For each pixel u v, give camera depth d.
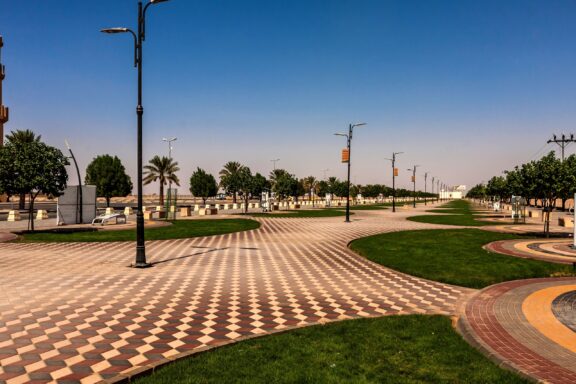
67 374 5.55
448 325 7.82
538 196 21.70
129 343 6.79
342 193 91.06
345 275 13.17
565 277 12.80
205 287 11.10
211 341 6.96
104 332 7.31
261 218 39.16
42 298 9.56
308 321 8.27
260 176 65.88
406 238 22.30
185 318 8.26
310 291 10.88
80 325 7.67
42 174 21.72
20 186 20.92
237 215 43.28
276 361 5.94
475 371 5.69
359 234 25.06
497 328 7.54
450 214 49.22
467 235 23.36
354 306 9.47
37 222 30.86
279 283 11.80
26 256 15.48
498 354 6.25
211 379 5.32
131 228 26.59
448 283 12.22
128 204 76.81
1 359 6.04
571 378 5.43
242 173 47.84
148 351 6.45
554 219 39.19
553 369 5.71
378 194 130.88
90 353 6.32
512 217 39.50
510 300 9.68
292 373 5.52
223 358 6.05
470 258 15.70
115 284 11.20
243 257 16.38
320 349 6.46
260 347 6.54
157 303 9.36
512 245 19.16
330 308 9.27
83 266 13.74
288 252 17.86
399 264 14.86
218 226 29.28
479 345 6.69
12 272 12.45
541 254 16.33
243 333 7.41
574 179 19.91
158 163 68.38
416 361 6.04
